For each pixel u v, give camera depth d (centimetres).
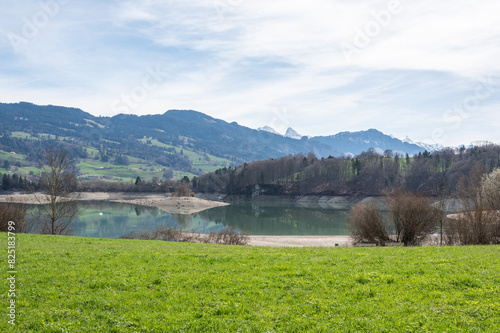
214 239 4850
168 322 1078
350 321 1038
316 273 1533
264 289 1345
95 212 11938
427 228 3941
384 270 1550
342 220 10150
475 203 3762
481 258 1766
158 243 2900
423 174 17075
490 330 950
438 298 1192
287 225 8881
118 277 1520
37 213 6538
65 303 1230
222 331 1011
